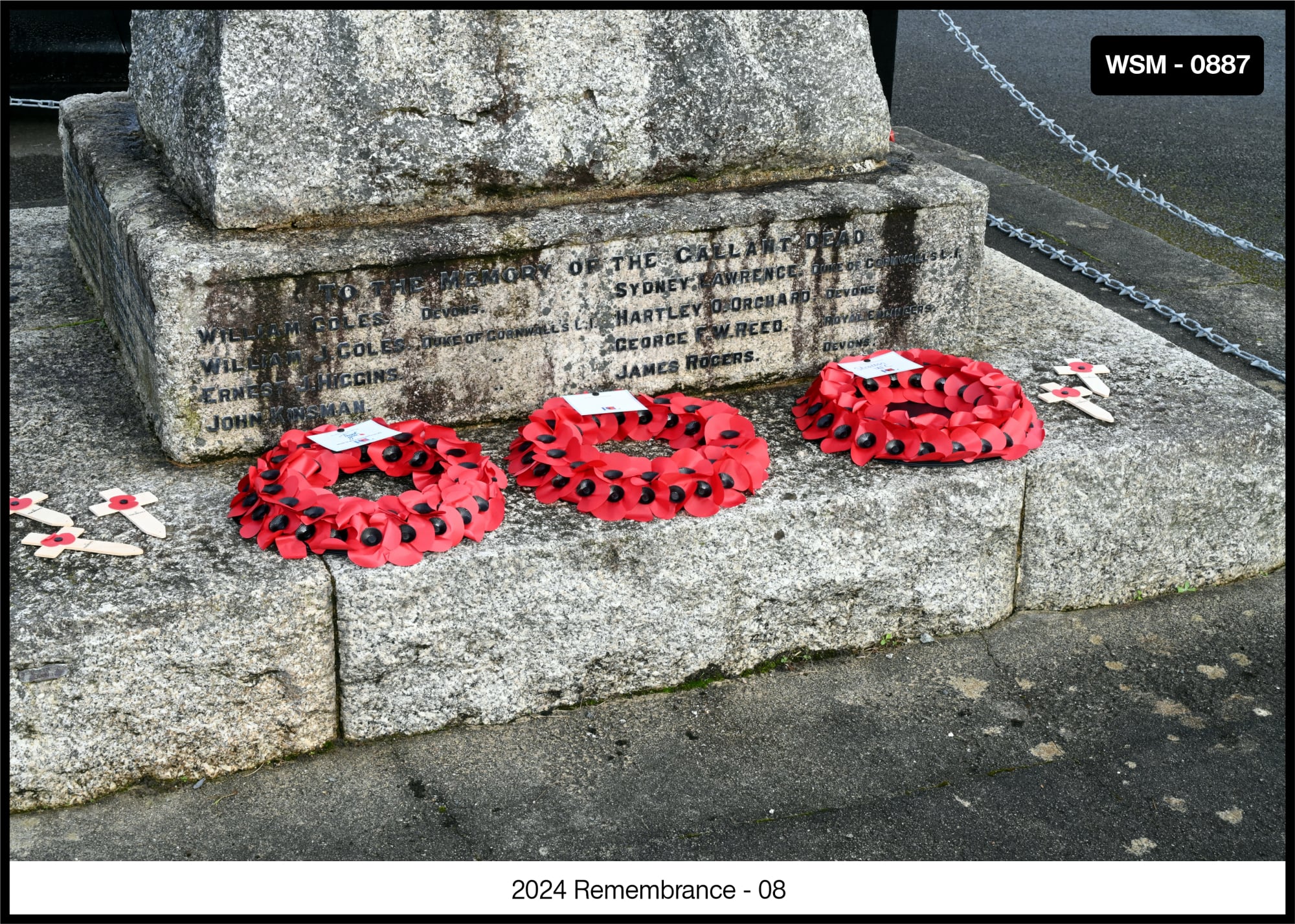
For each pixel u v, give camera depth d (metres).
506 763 2.81
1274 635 3.33
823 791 2.76
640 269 3.30
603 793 2.73
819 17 3.46
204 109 3.04
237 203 3.00
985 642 3.28
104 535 2.80
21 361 3.73
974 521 3.18
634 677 3.02
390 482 3.08
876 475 3.14
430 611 2.77
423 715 2.87
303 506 2.80
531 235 3.15
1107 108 9.13
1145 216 6.77
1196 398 3.60
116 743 2.62
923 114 8.87
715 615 3.03
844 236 3.48
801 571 3.07
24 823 2.58
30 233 4.96
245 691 2.69
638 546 2.90
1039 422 3.34
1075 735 2.95
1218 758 2.88
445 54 3.08
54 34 6.95
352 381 3.16
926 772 2.82
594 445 3.16
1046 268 5.86
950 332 3.76
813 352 3.62
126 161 3.62
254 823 2.61
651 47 3.28
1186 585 3.52
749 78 3.39
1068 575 3.38
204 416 3.07
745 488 3.02
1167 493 3.37
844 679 3.12
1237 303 5.48
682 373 3.50
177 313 2.92
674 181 3.43
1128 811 2.71
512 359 3.29
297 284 3.00
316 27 2.97
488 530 2.87
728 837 2.62
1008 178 7.17
